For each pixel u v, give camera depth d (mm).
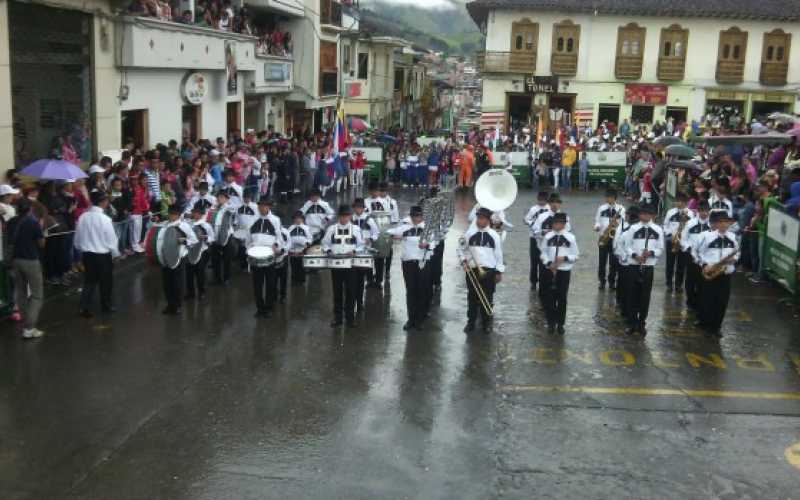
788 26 41812
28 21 15930
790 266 14320
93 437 8156
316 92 35188
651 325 12789
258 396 9352
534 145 34969
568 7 41500
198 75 23062
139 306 13047
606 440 8391
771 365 10898
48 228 12844
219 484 7281
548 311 12445
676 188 21875
